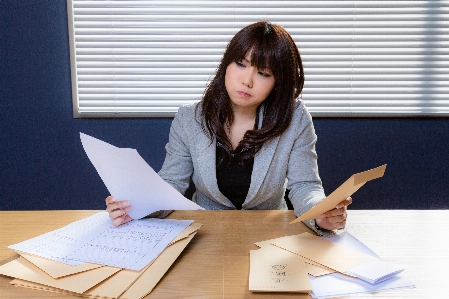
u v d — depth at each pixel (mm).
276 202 1388
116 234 908
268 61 1067
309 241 899
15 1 1968
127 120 2090
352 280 742
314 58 2051
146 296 684
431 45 2039
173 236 896
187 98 2100
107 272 738
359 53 2049
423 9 2014
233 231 969
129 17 2023
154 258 792
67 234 907
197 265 796
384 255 847
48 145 2115
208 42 2057
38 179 2146
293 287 703
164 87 2090
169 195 939
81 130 2100
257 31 1073
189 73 2074
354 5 2016
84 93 2080
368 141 2104
